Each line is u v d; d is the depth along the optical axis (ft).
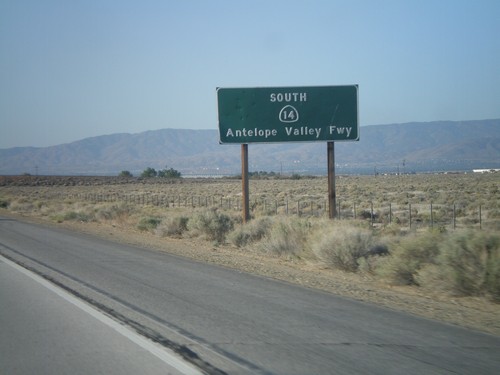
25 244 78.89
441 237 52.01
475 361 25.45
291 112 86.74
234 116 86.79
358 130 87.15
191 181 488.44
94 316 34.12
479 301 42.55
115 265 57.77
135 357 25.76
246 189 90.48
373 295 43.60
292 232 72.33
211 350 26.89
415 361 25.35
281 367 24.39
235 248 80.23
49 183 450.71
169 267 56.65
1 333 30.17
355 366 24.59
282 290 43.62
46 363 24.93
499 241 45.06
